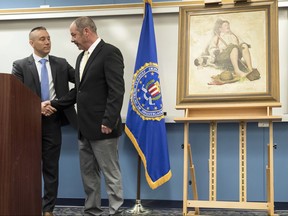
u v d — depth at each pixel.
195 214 2.96
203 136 3.51
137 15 3.69
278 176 3.38
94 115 2.70
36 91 3.05
